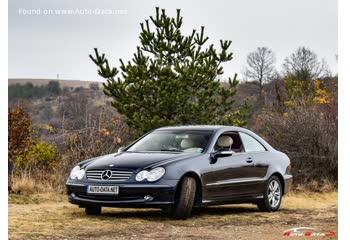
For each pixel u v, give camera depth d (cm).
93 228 1638
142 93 3017
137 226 1689
